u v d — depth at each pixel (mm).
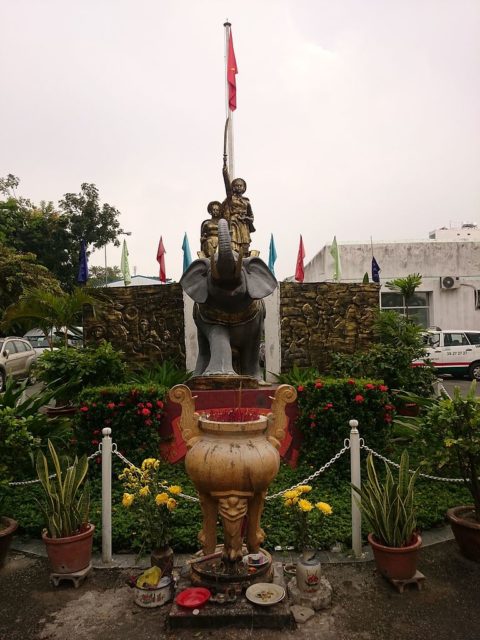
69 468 4293
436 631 3379
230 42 13812
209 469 3381
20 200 23547
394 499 3957
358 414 6070
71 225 23328
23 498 5426
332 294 12008
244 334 7414
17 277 17203
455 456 4566
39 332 20547
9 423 4574
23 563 4418
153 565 3816
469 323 21562
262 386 7500
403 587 3852
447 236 26719
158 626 3432
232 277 6508
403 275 21562
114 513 5035
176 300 11391
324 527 4738
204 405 6523
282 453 6293
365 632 3361
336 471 5902
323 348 11867
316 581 3656
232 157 13156
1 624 3521
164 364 9727
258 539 3775
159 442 6277
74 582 3973
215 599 3434
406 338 9430
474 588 3922
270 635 3307
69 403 8711
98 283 34406
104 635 3355
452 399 4711
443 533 4895
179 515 4824
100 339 11539
